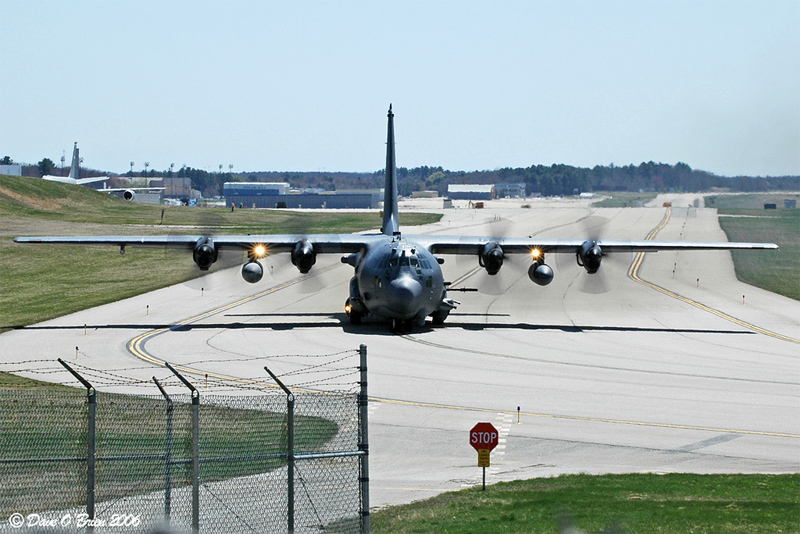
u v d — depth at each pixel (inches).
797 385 4724.4
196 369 4990.2
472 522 2511.1
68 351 5546.3
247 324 6756.9
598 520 2490.2
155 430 3405.5
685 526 2416.3
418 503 2768.2
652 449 3560.5
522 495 2839.6
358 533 2423.7
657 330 6638.8
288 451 2346.2
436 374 4938.5
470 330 6545.3
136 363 5162.4
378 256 6328.7
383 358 5383.9
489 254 6879.9
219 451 3159.5
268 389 4480.8
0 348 5644.7
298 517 2559.1
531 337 6250.0
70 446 3142.2
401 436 3690.9
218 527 2438.5
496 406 4242.1
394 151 7519.7
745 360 5423.2
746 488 2910.9
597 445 3614.7
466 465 3324.3
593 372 5036.9
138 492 2696.9
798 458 3435.0
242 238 6884.8
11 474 2815.0
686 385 4714.6
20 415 3602.4
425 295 6171.3
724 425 3924.7
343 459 3275.1
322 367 5083.7
